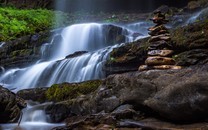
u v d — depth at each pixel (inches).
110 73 299.1
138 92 183.0
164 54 195.0
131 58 279.1
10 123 246.8
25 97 284.2
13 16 707.4
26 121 252.2
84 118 197.6
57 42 496.1
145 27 572.4
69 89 263.4
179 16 549.0
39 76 385.4
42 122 245.1
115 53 299.1
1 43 506.9
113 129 166.1
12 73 422.0
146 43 274.7
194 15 524.1
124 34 478.3
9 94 255.6
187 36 256.2
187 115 160.2
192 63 234.1
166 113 167.3
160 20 203.2
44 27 691.4
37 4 958.4
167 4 946.7
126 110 180.1
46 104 256.5
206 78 155.8
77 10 1023.6
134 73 195.6
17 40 494.0
